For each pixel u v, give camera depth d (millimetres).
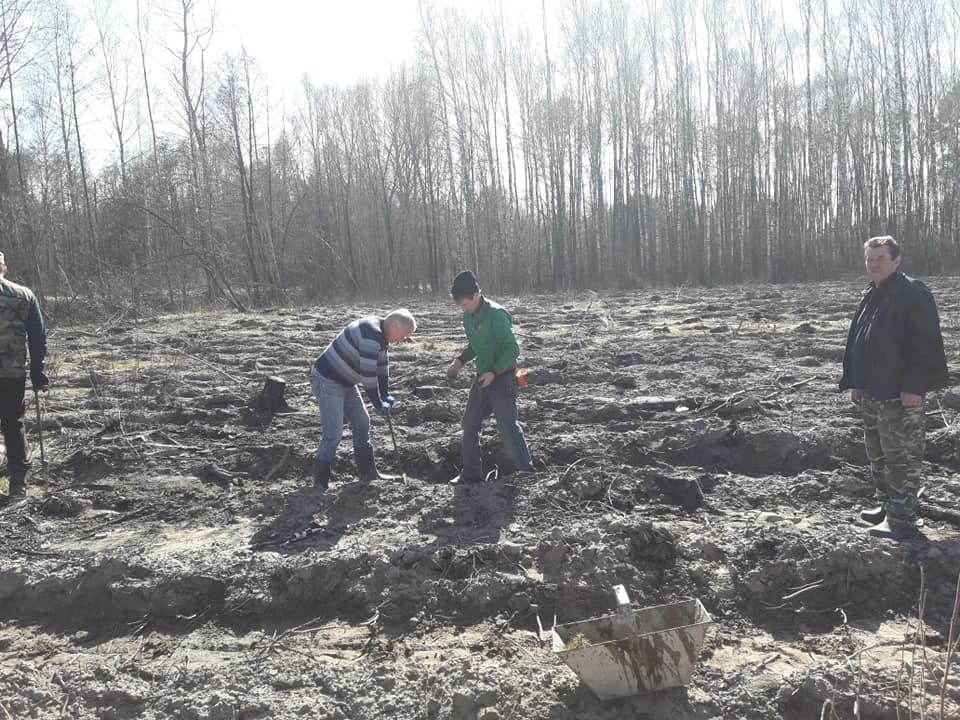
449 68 36812
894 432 4605
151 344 14250
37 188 23203
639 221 40625
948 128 37344
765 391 8508
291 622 4285
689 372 9820
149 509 5891
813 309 17344
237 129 29297
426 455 6836
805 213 39406
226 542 5125
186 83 27578
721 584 4367
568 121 37281
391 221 39469
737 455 6617
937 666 3551
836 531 4672
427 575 4504
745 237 38969
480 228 38531
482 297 5773
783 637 4016
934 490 5465
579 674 3348
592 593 4266
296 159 38719
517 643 3922
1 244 20594
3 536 5422
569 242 38438
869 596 4250
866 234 37188
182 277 24328
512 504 5441
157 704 3535
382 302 29375
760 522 5094
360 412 6227
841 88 38062
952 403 7410
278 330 16688
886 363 4555
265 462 6887
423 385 9859
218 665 3830
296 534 5141
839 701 3350
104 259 22438
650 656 3324
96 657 3996
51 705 3574
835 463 6324
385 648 3910
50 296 22250
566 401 8531
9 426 6277
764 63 38750
